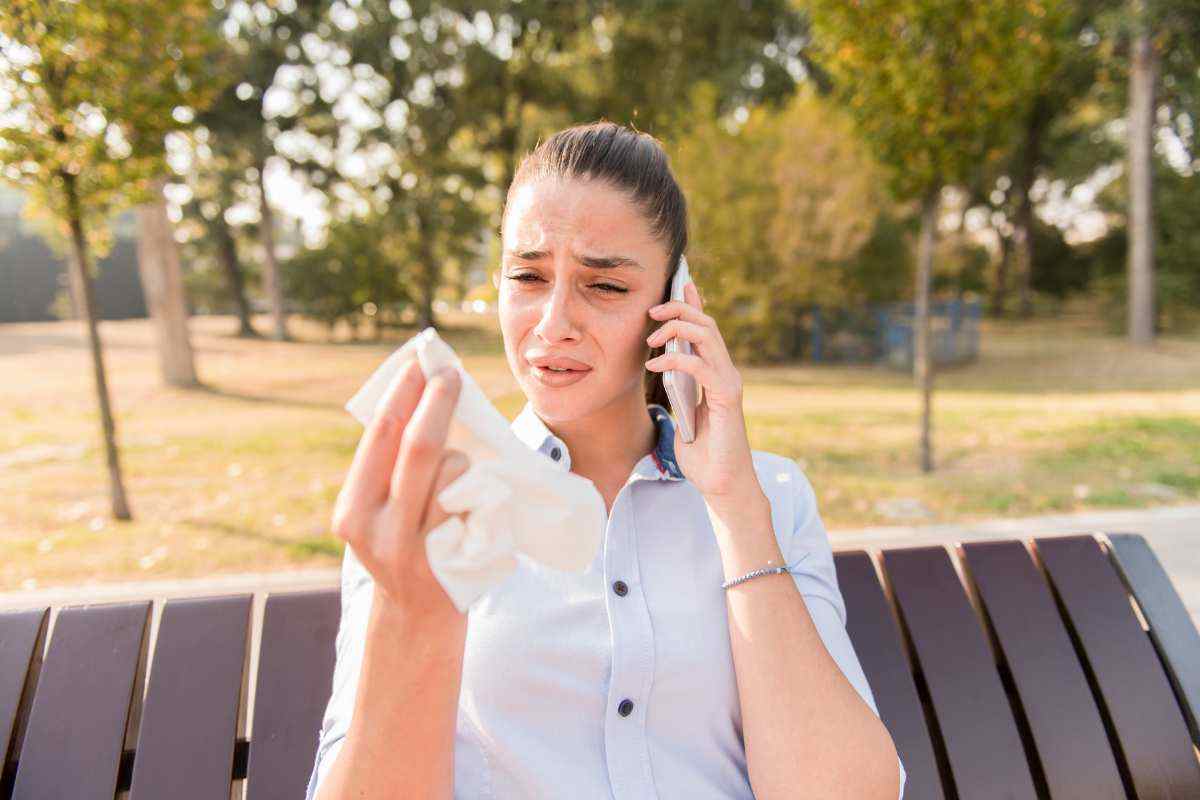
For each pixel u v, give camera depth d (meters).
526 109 24.95
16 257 42.31
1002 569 1.80
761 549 1.21
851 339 17.16
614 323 1.21
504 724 1.22
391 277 27.23
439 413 0.78
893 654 1.69
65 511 5.87
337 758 0.92
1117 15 15.33
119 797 1.43
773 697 1.14
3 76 4.91
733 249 15.09
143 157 5.39
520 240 1.21
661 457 1.37
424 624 0.85
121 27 5.02
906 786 1.58
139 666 1.51
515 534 0.86
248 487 6.47
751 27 21.45
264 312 45.72
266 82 21.64
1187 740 1.68
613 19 21.64
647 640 1.22
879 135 6.82
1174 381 13.14
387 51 21.67
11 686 1.46
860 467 6.75
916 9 6.18
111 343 25.69
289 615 1.57
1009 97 6.34
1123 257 29.30
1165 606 1.79
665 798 1.20
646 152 1.24
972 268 31.41
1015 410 9.77
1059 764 1.64
